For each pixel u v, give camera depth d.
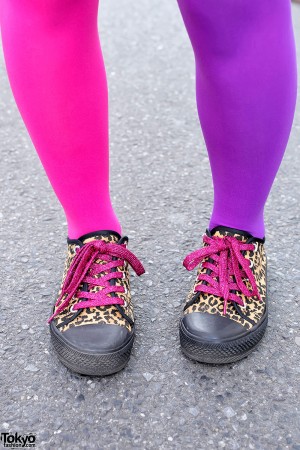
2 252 1.48
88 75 1.03
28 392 1.12
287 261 1.43
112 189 1.71
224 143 1.09
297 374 1.15
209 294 1.18
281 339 1.23
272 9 0.96
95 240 1.19
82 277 1.17
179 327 1.20
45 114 1.04
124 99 2.18
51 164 1.11
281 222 1.57
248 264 1.20
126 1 2.98
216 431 1.04
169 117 2.08
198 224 1.57
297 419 1.06
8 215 1.62
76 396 1.11
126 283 1.21
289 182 1.74
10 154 1.89
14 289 1.36
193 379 1.14
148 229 1.55
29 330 1.25
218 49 0.98
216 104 1.05
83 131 1.07
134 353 1.20
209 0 0.92
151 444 1.02
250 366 1.17
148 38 2.62
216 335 1.13
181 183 1.74
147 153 1.88
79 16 0.97
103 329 1.13
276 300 1.32
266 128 1.05
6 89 2.26
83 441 1.03
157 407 1.09
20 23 0.97
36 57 0.99
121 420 1.07
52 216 1.61
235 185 1.14
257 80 1.00
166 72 2.36
